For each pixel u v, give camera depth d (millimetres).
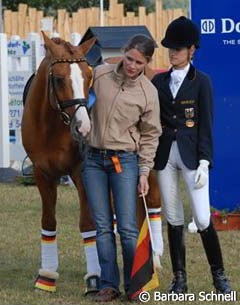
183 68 11383
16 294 11992
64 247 15336
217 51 17188
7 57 24516
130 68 10781
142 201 12094
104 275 11258
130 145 11031
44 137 11594
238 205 17453
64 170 11773
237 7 17047
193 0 17125
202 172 11102
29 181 23250
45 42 11117
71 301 11547
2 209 19500
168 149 11375
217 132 17391
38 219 18234
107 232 11180
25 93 12852
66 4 45781
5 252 15031
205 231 11461
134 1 46375
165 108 11406
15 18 34312
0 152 24359
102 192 11141
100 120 11008
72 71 10781
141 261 11055
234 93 17266
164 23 33531
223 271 11672
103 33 18672
